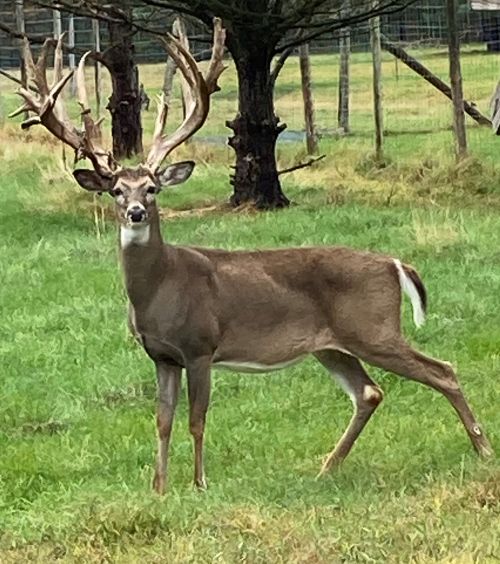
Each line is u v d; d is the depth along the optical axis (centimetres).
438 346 1045
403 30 3600
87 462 833
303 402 934
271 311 761
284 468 784
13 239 1631
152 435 881
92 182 757
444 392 766
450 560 573
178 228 1638
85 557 623
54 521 688
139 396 986
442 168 1897
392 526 625
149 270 743
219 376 1002
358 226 1547
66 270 1402
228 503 695
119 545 636
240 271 762
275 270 764
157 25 2417
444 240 1405
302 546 606
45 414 948
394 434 830
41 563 625
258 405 928
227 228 1591
